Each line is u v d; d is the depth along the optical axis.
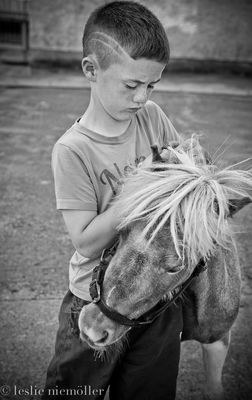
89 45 1.34
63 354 1.57
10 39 8.18
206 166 1.30
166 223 1.19
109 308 1.28
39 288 2.88
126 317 1.29
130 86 1.31
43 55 8.27
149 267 1.21
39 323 2.61
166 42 1.33
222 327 1.69
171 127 1.70
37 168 4.54
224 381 2.27
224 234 1.27
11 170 4.46
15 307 2.71
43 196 4.02
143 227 1.21
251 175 1.33
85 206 1.42
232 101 7.15
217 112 6.52
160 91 7.41
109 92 1.34
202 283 1.51
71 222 1.42
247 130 5.79
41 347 2.45
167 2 8.16
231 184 1.28
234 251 1.61
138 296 1.24
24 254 3.21
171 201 1.17
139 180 1.27
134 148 1.51
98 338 1.31
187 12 8.25
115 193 1.45
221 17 8.34
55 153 1.43
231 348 2.47
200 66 8.61
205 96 7.32
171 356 1.54
